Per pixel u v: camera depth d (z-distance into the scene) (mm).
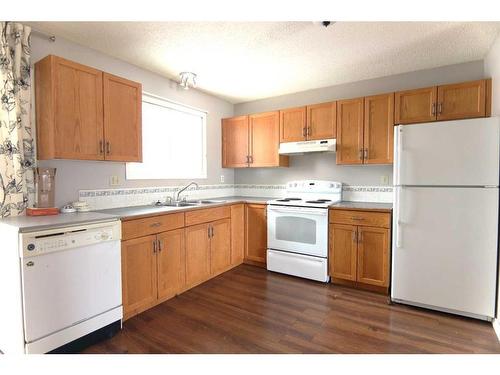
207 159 3863
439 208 2227
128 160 2461
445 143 2189
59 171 2279
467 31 2158
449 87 2580
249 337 1950
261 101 4086
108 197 2643
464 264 2160
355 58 2676
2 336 1698
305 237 3078
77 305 1765
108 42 2355
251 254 3535
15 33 1955
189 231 2758
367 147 2979
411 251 2350
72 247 1726
